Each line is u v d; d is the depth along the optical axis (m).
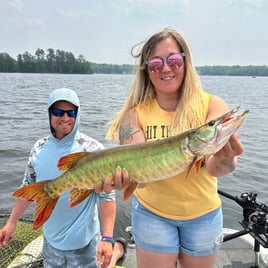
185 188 1.03
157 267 1.09
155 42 1.07
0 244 1.36
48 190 1.07
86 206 1.29
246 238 1.79
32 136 5.93
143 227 1.09
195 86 1.08
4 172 3.84
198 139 0.87
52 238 1.30
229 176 3.63
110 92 16.78
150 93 1.12
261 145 5.29
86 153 1.01
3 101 11.78
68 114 1.25
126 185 0.97
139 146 0.94
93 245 1.33
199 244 1.07
